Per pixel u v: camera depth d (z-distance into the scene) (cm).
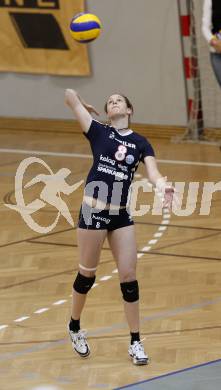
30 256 1359
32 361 962
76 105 952
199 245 1392
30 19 2323
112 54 2262
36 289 1204
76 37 1043
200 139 2212
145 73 2241
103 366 946
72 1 2255
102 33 2256
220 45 1884
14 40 2361
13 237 1468
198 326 1057
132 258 934
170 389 871
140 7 2194
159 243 1409
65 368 941
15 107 2433
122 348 997
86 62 2289
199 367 930
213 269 1271
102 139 937
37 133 2397
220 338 1017
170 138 2252
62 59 2322
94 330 1051
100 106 2323
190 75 2181
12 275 1266
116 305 1134
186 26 2147
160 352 979
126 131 948
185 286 1202
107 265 1302
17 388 888
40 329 1059
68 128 2373
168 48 2192
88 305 1134
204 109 2212
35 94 2394
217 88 2184
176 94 2220
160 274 1255
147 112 2273
